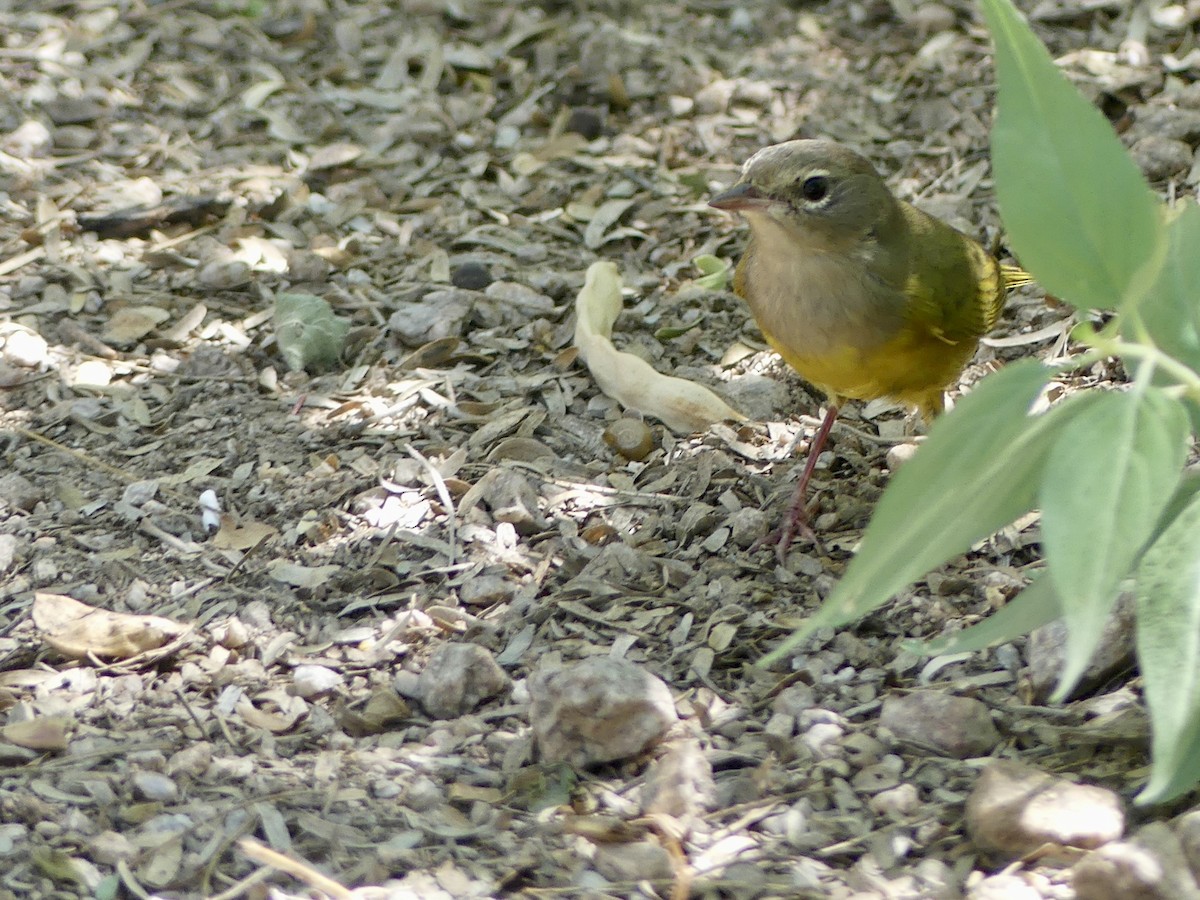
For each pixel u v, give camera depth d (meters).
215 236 13.97
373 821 7.43
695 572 9.73
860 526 10.34
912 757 7.76
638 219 14.31
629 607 9.32
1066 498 5.32
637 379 11.56
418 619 9.10
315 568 9.72
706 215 14.28
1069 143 6.00
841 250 9.38
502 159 15.27
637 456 11.03
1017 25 5.98
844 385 10.02
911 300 9.51
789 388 11.93
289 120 15.87
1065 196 6.04
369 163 15.16
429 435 11.28
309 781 7.75
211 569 9.73
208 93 16.23
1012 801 6.91
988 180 14.28
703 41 16.98
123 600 9.42
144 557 9.86
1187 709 5.57
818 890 6.84
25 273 13.30
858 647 8.79
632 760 7.83
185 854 7.17
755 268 9.89
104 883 7.00
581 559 9.70
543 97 16.16
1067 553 5.25
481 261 13.62
